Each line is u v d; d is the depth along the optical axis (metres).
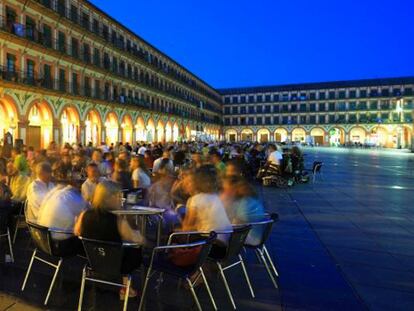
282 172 15.34
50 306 4.71
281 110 98.19
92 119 39.75
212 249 4.90
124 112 46.09
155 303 4.79
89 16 38.66
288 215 9.66
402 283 5.25
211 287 5.24
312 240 7.34
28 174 8.69
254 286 5.23
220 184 6.35
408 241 7.25
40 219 5.21
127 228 4.36
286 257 6.35
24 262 6.21
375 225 8.55
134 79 49.91
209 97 91.44
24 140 28.42
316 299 4.80
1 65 26.30
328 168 25.31
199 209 5.02
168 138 63.31
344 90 91.62
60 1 33.41
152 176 9.30
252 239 5.49
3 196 6.55
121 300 4.86
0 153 14.48
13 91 27.27
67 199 5.17
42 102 30.69
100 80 40.78
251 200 5.73
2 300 4.85
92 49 39.16
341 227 8.38
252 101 101.62
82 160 10.82
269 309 4.58
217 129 99.88
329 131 93.12
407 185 15.90
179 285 5.20
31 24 29.61
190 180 5.27
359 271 5.70
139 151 18.27
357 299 4.78
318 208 10.60
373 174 20.86
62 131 33.62
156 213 5.80
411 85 85.56
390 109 86.88
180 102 70.44
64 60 33.84
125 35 47.75
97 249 4.14
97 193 4.39
